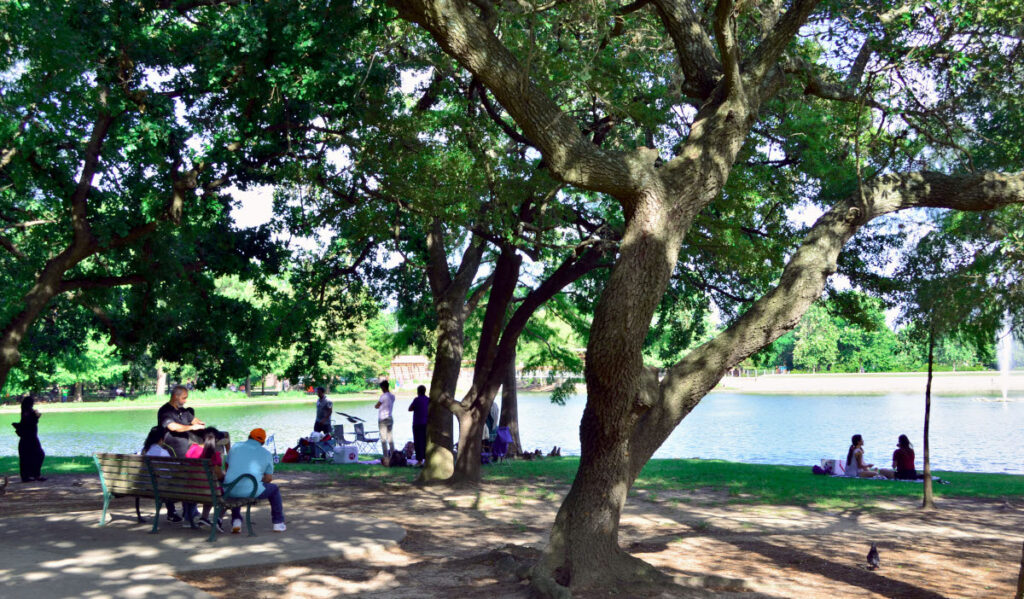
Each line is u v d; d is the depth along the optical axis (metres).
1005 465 24.62
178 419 11.36
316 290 21.45
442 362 17.03
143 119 13.33
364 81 13.21
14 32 11.64
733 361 8.13
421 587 7.53
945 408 55.97
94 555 8.49
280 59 12.72
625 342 7.42
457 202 13.74
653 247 7.50
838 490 15.55
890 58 10.12
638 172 7.58
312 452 22.83
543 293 16.72
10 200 16.52
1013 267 12.88
